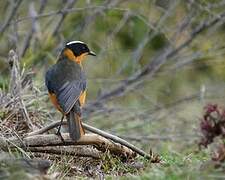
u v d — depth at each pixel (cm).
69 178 952
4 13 1677
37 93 1223
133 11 1571
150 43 1923
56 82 1034
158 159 1036
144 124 1505
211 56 1652
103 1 1675
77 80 1040
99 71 1800
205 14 1588
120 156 1062
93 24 1708
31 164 855
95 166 1038
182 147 1440
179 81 1952
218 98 1639
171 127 1546
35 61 1510
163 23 1678
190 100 1652
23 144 1006
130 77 1602
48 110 1255
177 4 1628
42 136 1012
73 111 1005
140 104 1716
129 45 1911
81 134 992
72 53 1117
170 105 1605
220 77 1986
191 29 1688
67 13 1559
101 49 1730
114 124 1527
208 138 916
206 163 903
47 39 1540
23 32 1616
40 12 1605
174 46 1602
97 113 1536
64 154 1027
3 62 1605
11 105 1137
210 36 1627
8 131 1073
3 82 1236
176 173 871
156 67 1612
